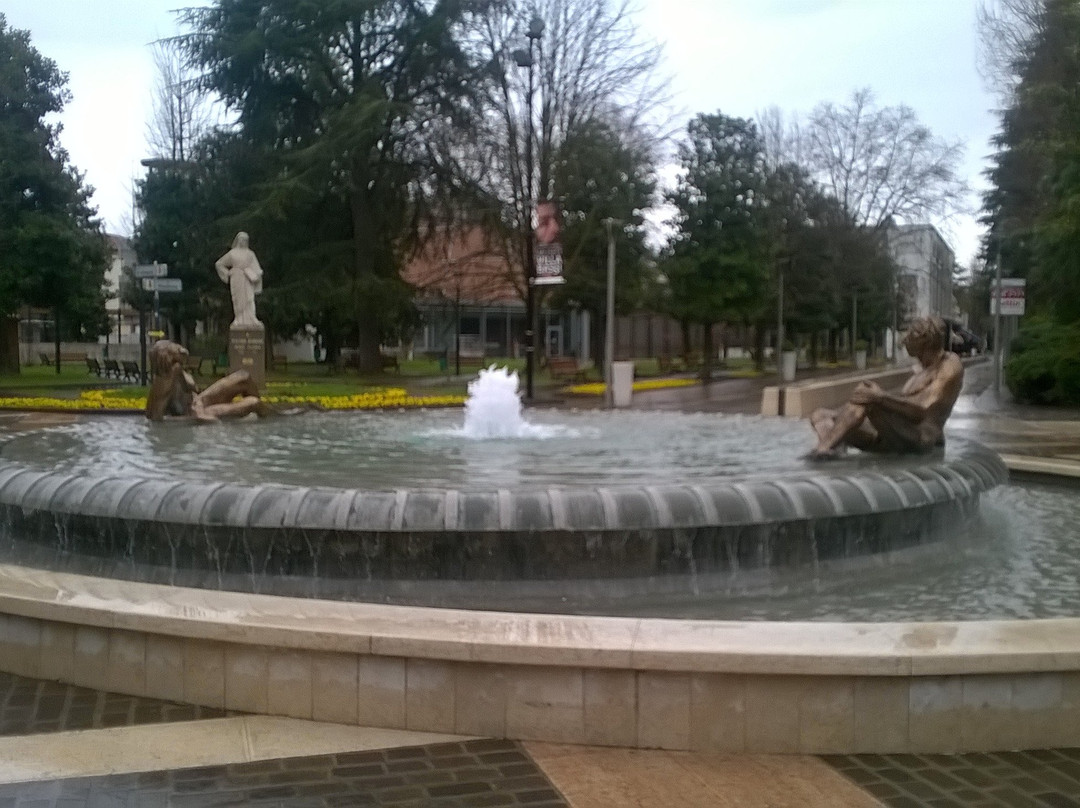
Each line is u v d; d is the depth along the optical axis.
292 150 39.62
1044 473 11.59
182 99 48.09
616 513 6.48
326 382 37.00
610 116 36.06
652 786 4.06
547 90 35.03
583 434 12.68
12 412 25.36
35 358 64.94
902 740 4.39
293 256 39.44
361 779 4.10
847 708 4.38
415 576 6.47
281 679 4.74
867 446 9.28
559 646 4.44
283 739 4.48
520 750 4.41
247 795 3.94
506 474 8.22
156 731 4.56
